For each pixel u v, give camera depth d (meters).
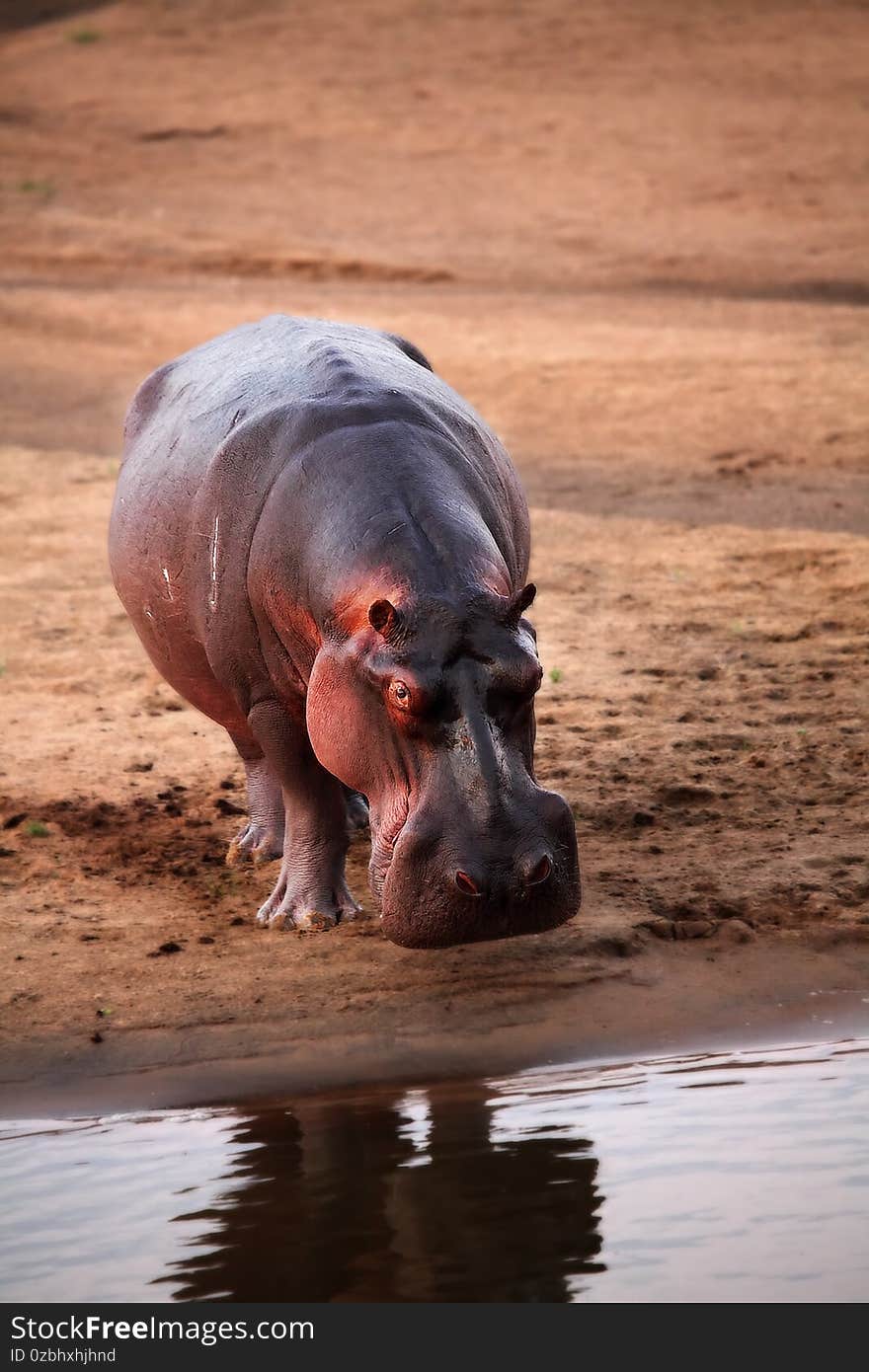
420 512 18.55
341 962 21.47
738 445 54.97
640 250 93.25
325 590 18.59
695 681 32.72
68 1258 14.69
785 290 84.38
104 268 92.62
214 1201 15.68
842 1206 15.00
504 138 116.62
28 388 68.50
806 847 24.42
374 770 17.61
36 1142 17.31
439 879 16.20
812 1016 19.78
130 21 146.12
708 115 118.19
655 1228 14.76
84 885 24.23
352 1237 14.82
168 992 20.80
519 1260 14.31
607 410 60.81
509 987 20.67
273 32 141.25
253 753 25.14
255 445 20.56
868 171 105.88
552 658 34.66
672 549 43.00
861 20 135.62
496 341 72.81
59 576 42.66
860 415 57.66
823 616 36.50
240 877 24.52
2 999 20.72
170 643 23.05
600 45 133.25
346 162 113.56
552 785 27.31
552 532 45.31
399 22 141.00
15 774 28.86
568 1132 16.84
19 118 123.75
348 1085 18.50
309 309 80.75
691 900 22.78
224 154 115.88
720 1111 17.19
